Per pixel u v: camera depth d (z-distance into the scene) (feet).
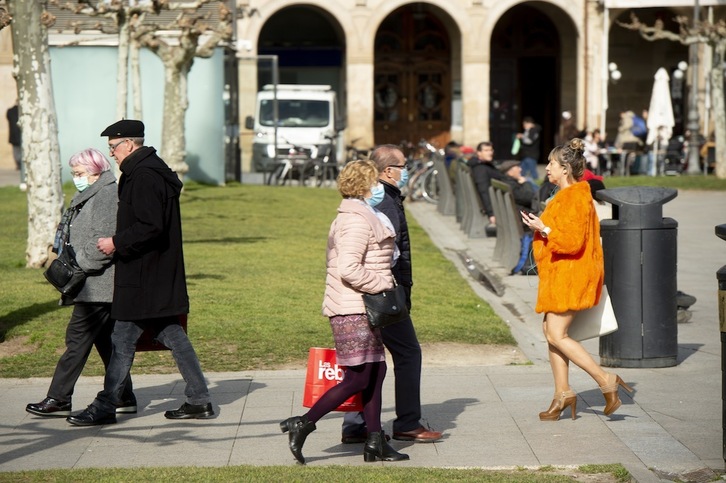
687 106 172.86
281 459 28.43
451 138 180.34
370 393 28.27
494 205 69.87
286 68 180.96
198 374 32.58
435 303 52.16
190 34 99.76
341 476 25.45
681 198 111.65
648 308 38.68
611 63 170.71
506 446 29.32
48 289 51.19
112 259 32.22
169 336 32.50
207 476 25.48
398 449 29.19
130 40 93.04
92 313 32.81
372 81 169.48
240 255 65.36
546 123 183.73
